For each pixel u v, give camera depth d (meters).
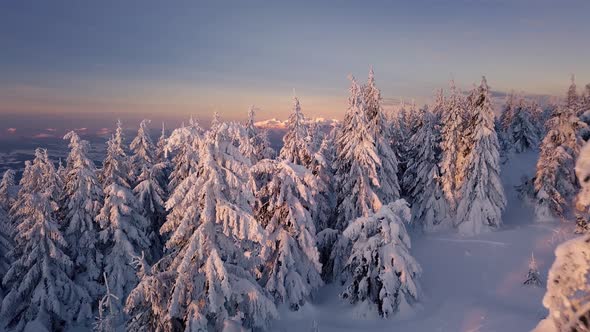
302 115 26.97
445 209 35.47
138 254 25.75
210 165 11.81
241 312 12.82
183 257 12.09
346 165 26.20
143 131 33.41
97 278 25.20
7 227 25.59
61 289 21.97
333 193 31.75
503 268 25.48
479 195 33.03
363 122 24.58
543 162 35.31
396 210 19.62
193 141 12.73
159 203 28.17
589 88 44.97
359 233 20.33
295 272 20.91
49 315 21.36
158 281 12.02
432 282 24.84
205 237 12.06
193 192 12.02
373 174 24.47
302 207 20.95
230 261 13.41
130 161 31.88
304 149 26.70
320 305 22.73
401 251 19.23
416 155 39.09
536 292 21.38
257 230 12.12
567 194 33.88
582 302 2.79
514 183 51.47
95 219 24.03
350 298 21.14
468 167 33.72
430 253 30.03
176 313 11.82
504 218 38.12
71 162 29.92
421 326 18.33
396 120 48.59
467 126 35.66
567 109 34.41
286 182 20.08
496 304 20.34
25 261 20.83
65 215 25.41
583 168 2.94
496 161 33.22
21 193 26.66
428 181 35.91
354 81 24.83
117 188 24.62
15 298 20.88
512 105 75.31
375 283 19.69
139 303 12.76
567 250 2.97
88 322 23.17
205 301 12.06
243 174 12.69
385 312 18.91
